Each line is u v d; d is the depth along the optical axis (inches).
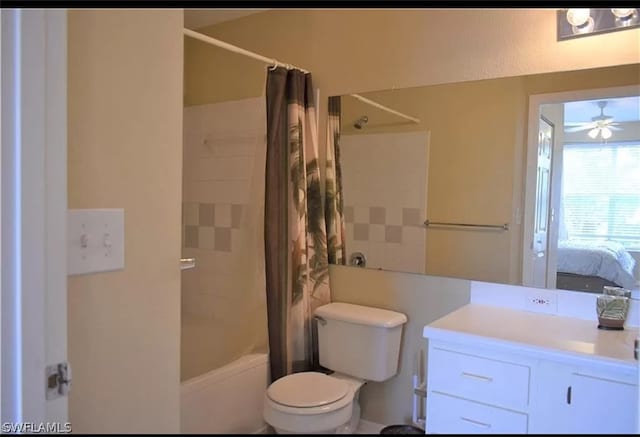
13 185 32.7
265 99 93.4
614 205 66.0
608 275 66.3
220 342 91.5
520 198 73.0
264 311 93.5
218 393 76.7
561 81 69.6
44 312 33.5
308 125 90.3
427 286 81.4
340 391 77.7
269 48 96.8
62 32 34.0
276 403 74.3
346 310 86.1
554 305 70.2
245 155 99.6
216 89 104.0
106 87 37.4
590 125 67.6
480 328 63.6
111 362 38.4
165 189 41.8
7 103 32.7
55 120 33.7
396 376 81.5
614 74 65.9
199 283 103.7
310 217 90.7
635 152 64.6
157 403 41.8
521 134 72.7
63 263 34.4
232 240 100.3
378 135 85.9
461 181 78.2
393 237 84.7
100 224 37.2
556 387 55.1
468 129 77.4
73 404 36.1
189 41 107.3
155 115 40.9
